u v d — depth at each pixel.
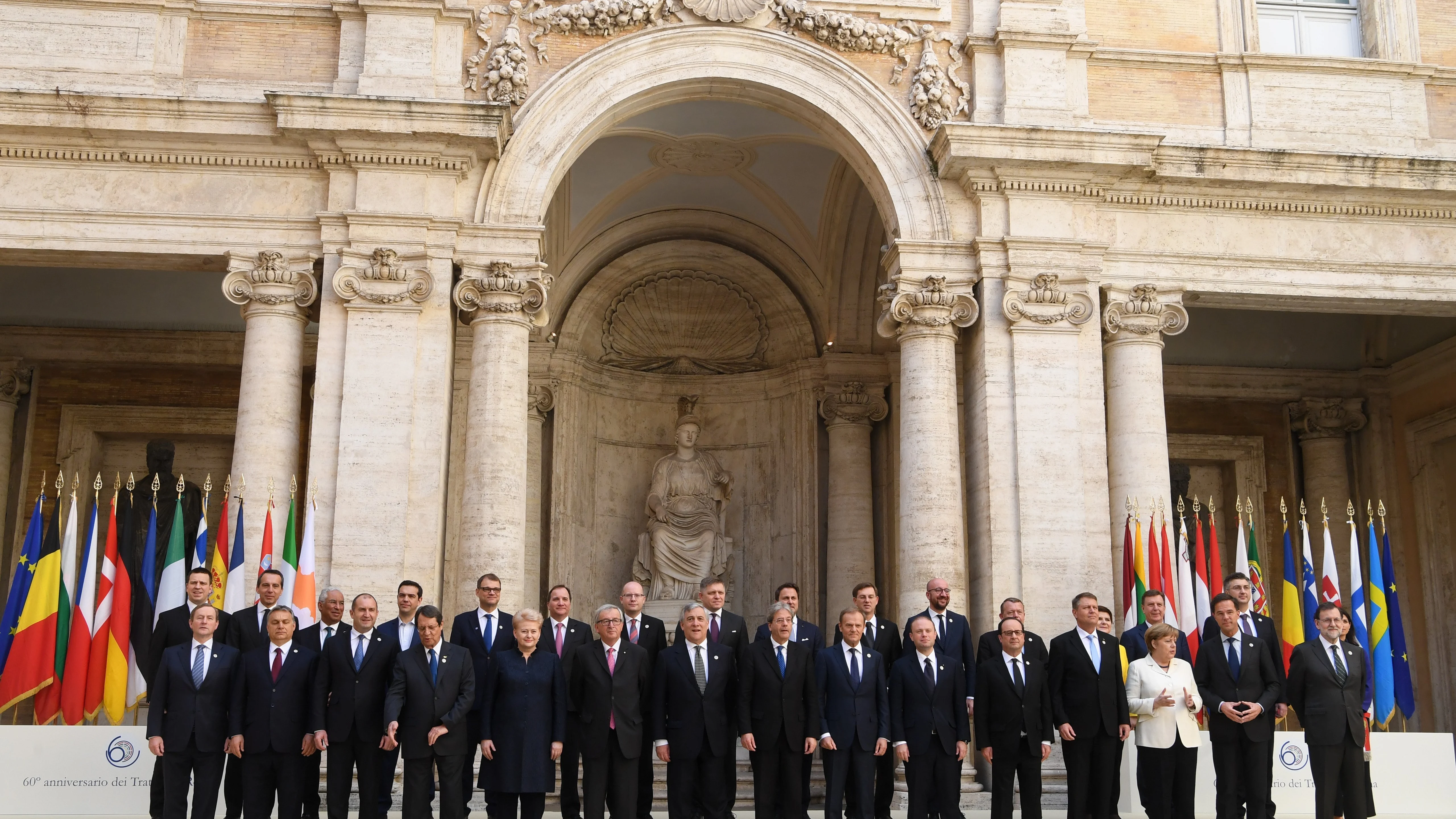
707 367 21.20
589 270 20.33
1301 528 19.70
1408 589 20.16
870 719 10.79
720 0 15.70
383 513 13.98
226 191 14.81
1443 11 17.23
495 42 15.44
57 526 13.02
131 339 19.44
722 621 11.50
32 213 14.55
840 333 20.08
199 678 10.24
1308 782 12.11
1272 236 15.98
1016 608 10.95
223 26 15.34
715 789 10.52
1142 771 11.02
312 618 13.03
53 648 12.69
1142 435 15.28
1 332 19.23
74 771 11.20
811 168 19.02
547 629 11.19
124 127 14.53
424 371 14.40
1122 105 16.27
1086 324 15.28
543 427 19.89
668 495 19.84
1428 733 12.41
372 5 15.16
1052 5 16.05
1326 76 16.66
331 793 10.12
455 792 10.05
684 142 18.41
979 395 15.17
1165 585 14.22
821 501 20.00
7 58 15.02
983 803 13.64
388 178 14.73
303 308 14.77
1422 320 20.05
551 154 15.20
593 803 10.27
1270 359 21.14
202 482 19.77
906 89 15.91
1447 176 15.91
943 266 15.35
